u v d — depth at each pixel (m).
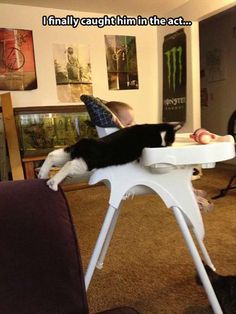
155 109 4.05
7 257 0.69
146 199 2.78
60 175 0.84
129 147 0.95
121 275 1.53
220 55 4.45
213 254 1.67
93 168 0.94
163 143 1.00
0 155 3.06
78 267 0.73
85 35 3.58
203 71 4.78
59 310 0.69
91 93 3.67
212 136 1.10
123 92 3.84
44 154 3.22
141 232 2.06
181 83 3.58
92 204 2.80
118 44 3.74
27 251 0.70
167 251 1.76
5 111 3.07
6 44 3.23
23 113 3.23
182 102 3.60
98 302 1.32
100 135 1.13
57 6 3.33
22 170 3.08
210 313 1.21
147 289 1.40
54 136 3.37
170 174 1.04
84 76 3.61
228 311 1.12
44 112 3.32
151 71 3.98
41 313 0.68
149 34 3.90
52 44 3.43
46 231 0.72
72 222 0.76
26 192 0.76
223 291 1.17
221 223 2.12
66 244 0.73
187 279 1.46
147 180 1.03
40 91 3.43
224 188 2.97
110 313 0.74
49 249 0.71
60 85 3.50
